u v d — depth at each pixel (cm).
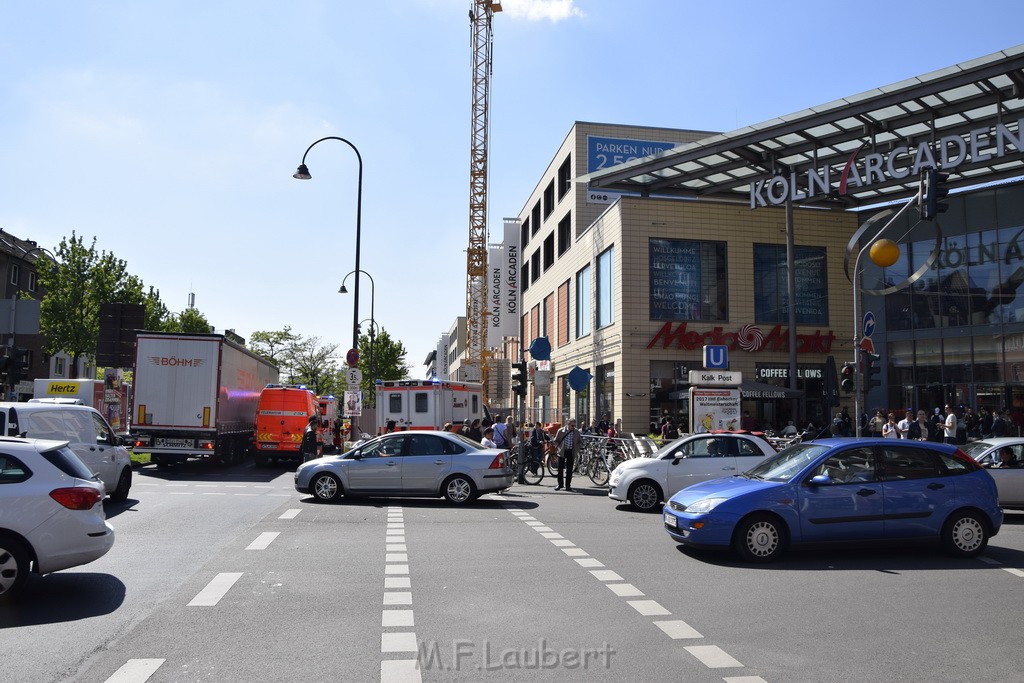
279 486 1920
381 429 2784
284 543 1083
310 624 673
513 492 1941
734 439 1561
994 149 2530
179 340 2358
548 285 4694
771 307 3186
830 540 1002
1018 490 1455
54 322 4084
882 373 3130
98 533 787
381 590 806
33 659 568
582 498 1800
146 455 2895
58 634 635
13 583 736
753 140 2625
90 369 5919
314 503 1570
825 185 2636
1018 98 2269
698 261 3162
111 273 4222
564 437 2030
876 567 963
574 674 549
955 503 1025
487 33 6388
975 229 2914
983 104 2319
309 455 2245
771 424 3119
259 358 3083
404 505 1577
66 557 758
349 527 1249
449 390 2888
